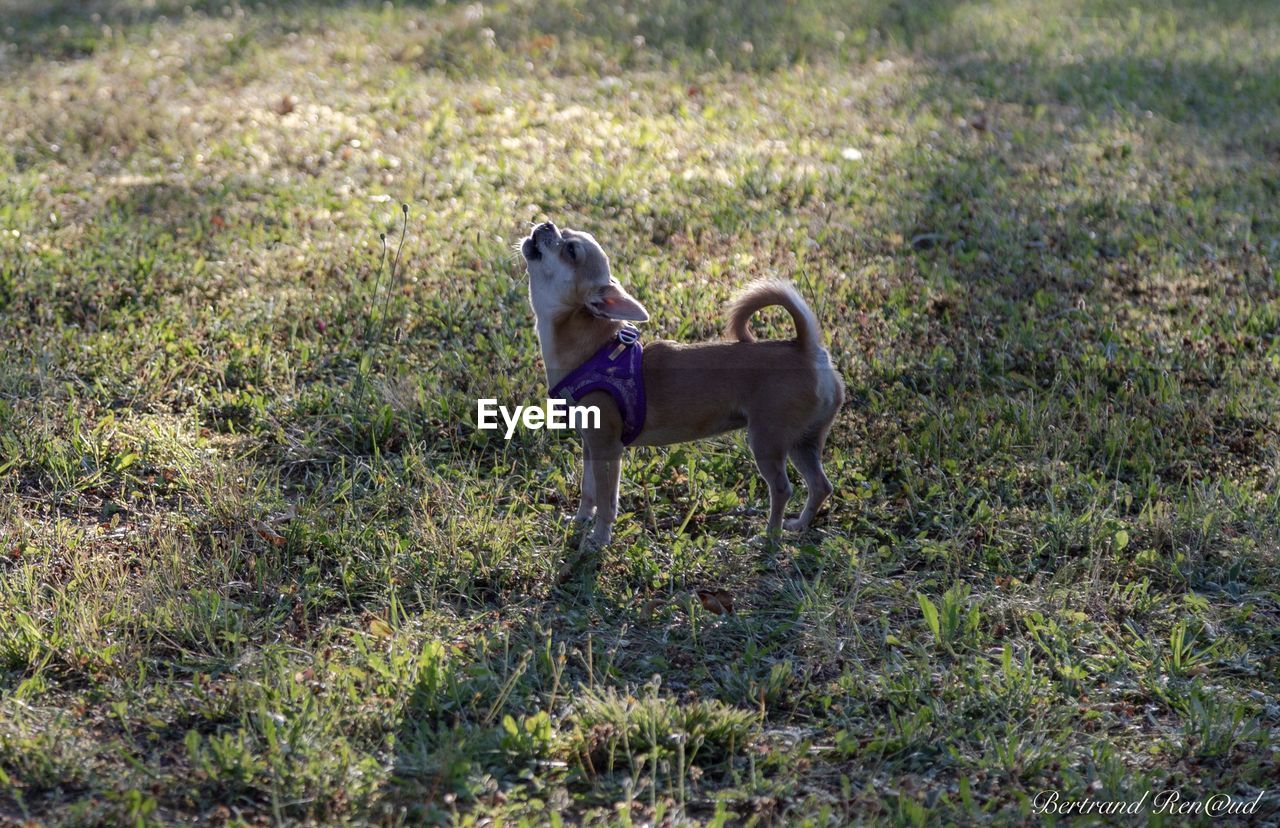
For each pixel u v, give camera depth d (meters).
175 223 8.38
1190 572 5.19
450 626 4.71
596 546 5.25
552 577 5.06
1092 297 7.63
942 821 3.79
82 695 4.20
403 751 3.97
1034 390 6.62
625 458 5.93
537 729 4.01
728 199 8.95
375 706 4.14
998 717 4.33
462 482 5.59
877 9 14.80
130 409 6.08
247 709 4.11
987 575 5.20
